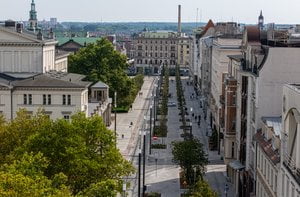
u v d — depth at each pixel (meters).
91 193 59.66
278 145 61.84
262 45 83.94
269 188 64.81
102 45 179.25
